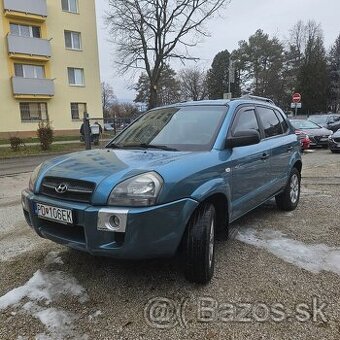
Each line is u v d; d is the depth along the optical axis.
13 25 26.27
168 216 2.82
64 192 2.98
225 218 3.61
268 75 62.03
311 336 2.53
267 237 4.36
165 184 2.83
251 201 4.16
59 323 2.71
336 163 11.38
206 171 3.22
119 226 2.70
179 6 26.72
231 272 3.45
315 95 62.75
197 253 3.06
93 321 2.73
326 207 5.74
